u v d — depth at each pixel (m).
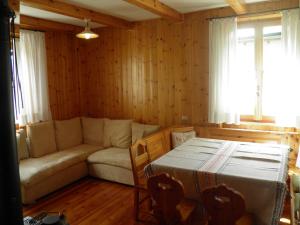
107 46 5.04
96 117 5.38
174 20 4.14
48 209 3.31
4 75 1.33
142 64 4.71
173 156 2.75
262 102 3.89
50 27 4.45
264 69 3.84
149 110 4.74
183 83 4.37
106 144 4.74
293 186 2.63
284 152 2.81
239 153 2.79
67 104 5.20
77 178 4.15
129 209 3.28
